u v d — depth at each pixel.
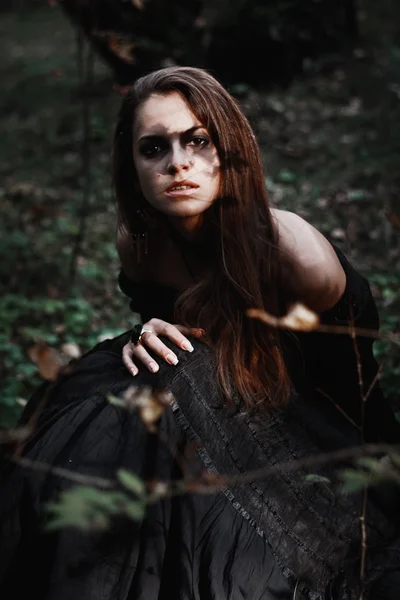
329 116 7.00
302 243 2.56
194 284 2.64
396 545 2.39
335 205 5.43
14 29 13.52
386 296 4.34
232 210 2.49
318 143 6.55
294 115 7.05
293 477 2.35
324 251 2.58
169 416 2.34
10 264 5.15
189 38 6.67
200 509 2.26
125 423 2.32
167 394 2.33
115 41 5.16
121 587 2.19
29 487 2.27
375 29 8.88
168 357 2.43
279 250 2.55
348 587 2.30
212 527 2.25
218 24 7.26
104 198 6.21
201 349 2.46
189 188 2.45
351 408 2.78
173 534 2.26
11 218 5.97
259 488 2.31
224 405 2.38
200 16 6.92
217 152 2.47
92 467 2.26
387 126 6.58
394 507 2.53
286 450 2.38
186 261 2.69
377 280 4.52
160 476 2.26
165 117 2.44
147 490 2.21
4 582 2.26
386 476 1.57
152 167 2.46
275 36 7.44
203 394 2.38
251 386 2.45
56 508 1.35
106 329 4.43
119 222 2.85
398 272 4.68
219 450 2.33
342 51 7.98
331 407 2.71
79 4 5.53
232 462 2.33
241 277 2.50
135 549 2.21
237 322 2.49
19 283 5.03
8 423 3.47
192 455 2.30
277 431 2.41
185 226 2.56
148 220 2.74
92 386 2.45
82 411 2.38
